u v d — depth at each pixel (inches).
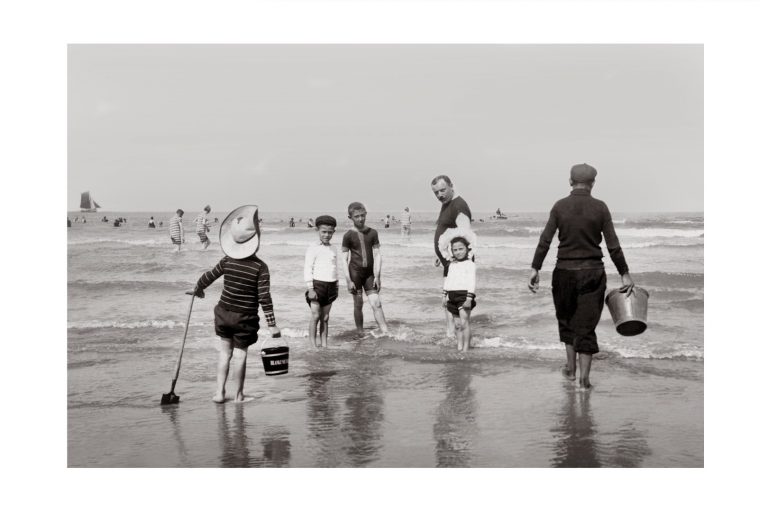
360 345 327.0
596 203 239.6
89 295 494.0
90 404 228.8
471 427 198.4
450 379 257.8
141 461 174.4
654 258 649.0
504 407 218.4
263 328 372.5
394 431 195.5
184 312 428.5
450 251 319.9
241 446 184.4
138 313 425.1
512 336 343.3
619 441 185.8
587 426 198.2
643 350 299.4
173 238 785.6
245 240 227.6
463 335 311.6
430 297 476.1
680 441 185.5
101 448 185.3
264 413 215.2
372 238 357.4
